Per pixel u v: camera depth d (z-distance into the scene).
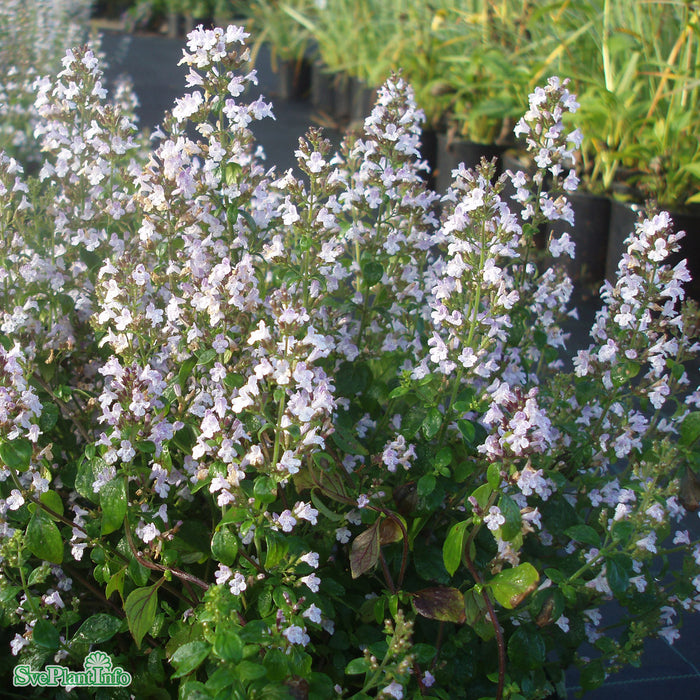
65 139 0.74
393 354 0.73
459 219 0.63
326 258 0.65
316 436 0.54
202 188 0.65
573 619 0.65
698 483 0.71
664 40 1.78
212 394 0.61
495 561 0.59
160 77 3.09
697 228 1.42
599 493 0.70
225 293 0.59
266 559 0.55
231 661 0.48
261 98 0.67
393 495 0.62
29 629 0.57
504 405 0.55
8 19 1.45
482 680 0.62
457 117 1.88
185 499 0.64
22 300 0.70
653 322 0.68
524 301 0.74
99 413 0.67
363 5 2.58
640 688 0.74
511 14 2.03
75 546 0.58
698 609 0.66
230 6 4.15
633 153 1.54
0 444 0.55
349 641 0.61
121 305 0.59
